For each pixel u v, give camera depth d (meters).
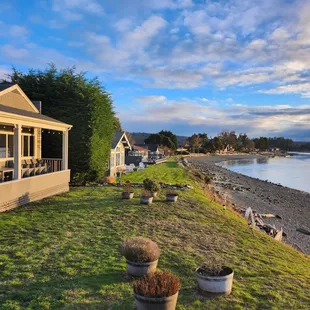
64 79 18.19
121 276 5.43
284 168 67.50
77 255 6.40
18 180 11.03
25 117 11.04
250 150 148.00
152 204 12.37
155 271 4.98
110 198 13.37
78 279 5.25
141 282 4.23
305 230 16.61
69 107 17.61
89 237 7.74
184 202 13.35
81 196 13.70
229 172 53.91
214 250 7.37
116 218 9.90
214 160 92.31
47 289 4.83
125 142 29.17
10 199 10.59
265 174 54.84
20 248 6.70
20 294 4.63
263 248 8.17
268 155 133.12
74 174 17.45
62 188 14.73
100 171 18.83
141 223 9.44
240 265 6.49
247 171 60.50
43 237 7.58
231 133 140.62
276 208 23.12
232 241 8.38
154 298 3.93
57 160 16.27
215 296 4.91
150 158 63.56
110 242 7.41
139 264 5.27
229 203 18.98
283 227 17.12
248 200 25.64
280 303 4.89
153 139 92.31
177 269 6.00
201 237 8.41
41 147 17.53
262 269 6.38
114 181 19.28
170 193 13.48
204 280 4.93
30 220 9.20
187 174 31.72
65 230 8.28
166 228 9.06
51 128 13.53
